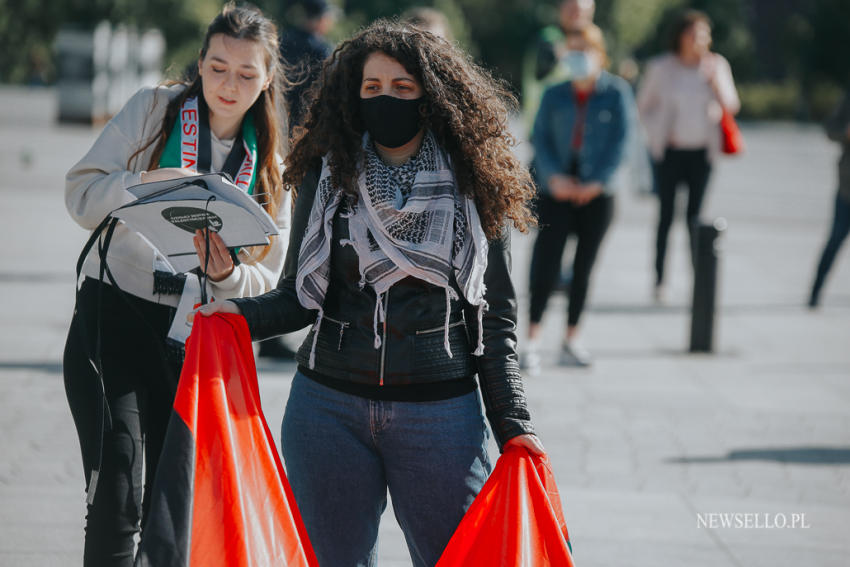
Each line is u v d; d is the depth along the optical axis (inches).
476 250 183.6
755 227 1055.6
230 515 171.5
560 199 474.3
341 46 191.9
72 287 606.2
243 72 207.9
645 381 479.2
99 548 193.0
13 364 442.0
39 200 933.8
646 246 914.1
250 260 213.8
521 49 3809.1
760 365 519.8
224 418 176.9
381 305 182.1
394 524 305.9
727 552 289.7
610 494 331.9
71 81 1604.3
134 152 209.5
